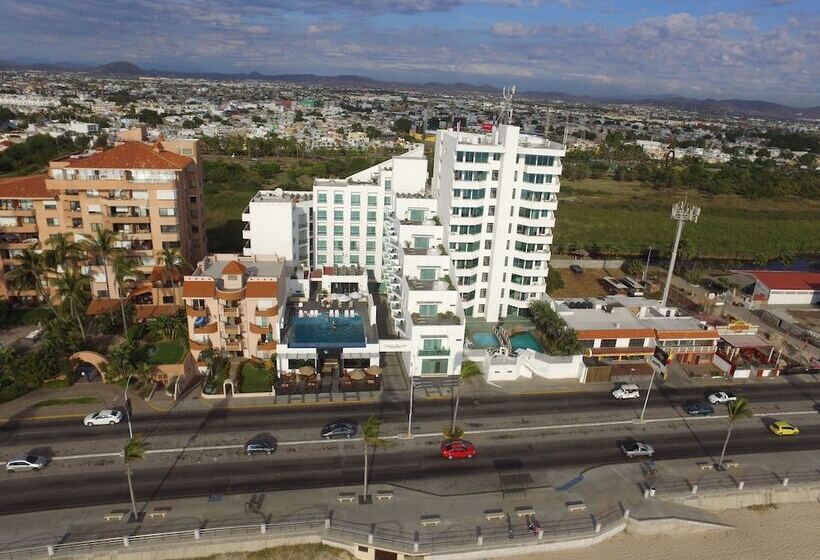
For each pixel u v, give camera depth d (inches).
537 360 3331.7
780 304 4714.6
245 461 2476.6
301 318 3472.0
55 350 3019.2
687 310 4399.6
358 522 2153.1
